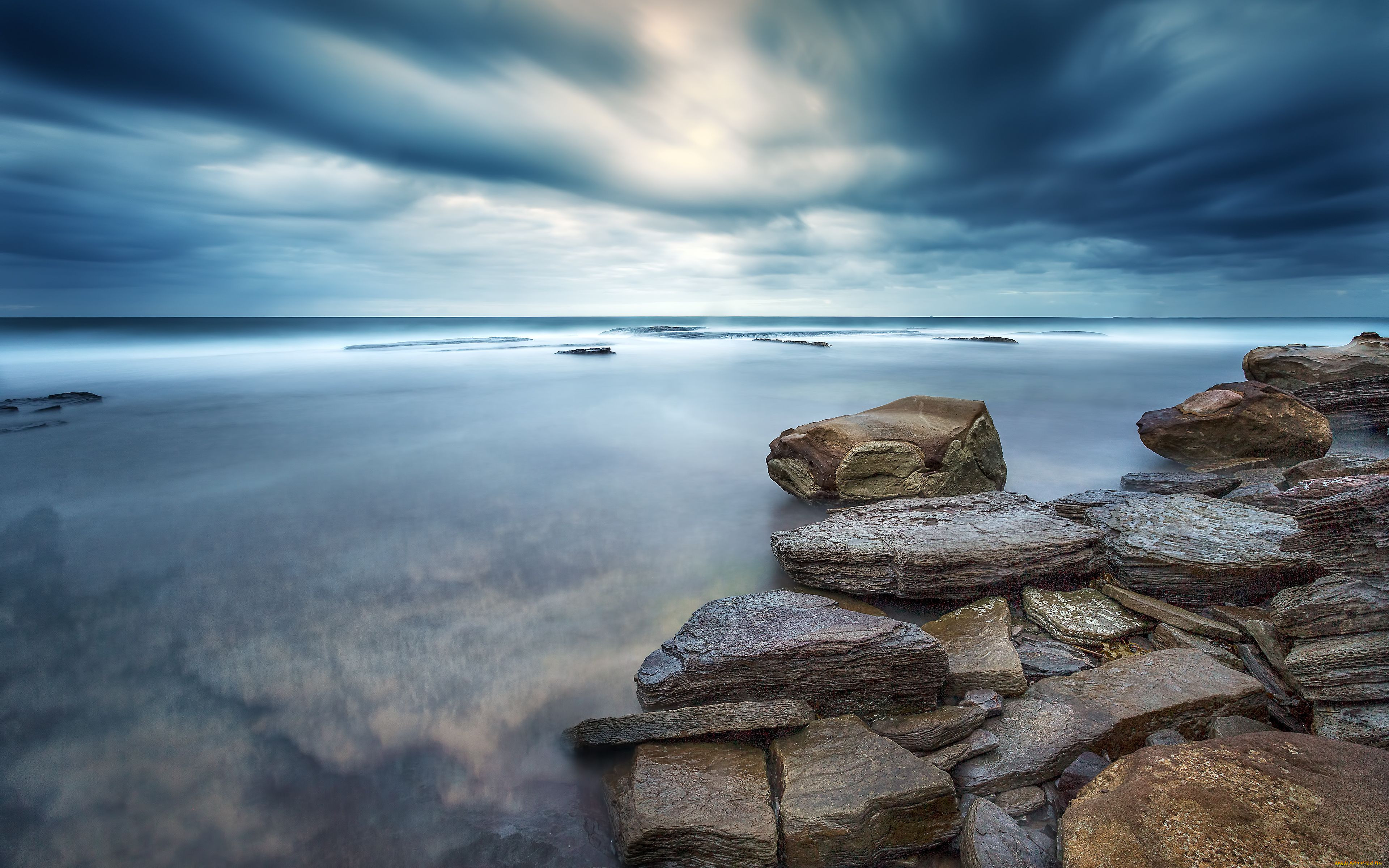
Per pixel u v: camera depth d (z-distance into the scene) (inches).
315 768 163.6
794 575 247.8
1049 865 123.5
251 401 777.6
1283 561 210.2
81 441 542.0
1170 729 160.7
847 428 343.0
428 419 653.3
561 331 3986.2
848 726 162.9
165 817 149.3
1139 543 234.5
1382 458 360.5
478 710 185.6
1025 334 3688.5
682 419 655.1
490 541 309.9
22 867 137.1
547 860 139.5
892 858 136.2
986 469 358.0
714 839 135.1
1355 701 154.2
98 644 215.8
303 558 288.5
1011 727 165.3
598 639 222.2
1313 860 101.7
